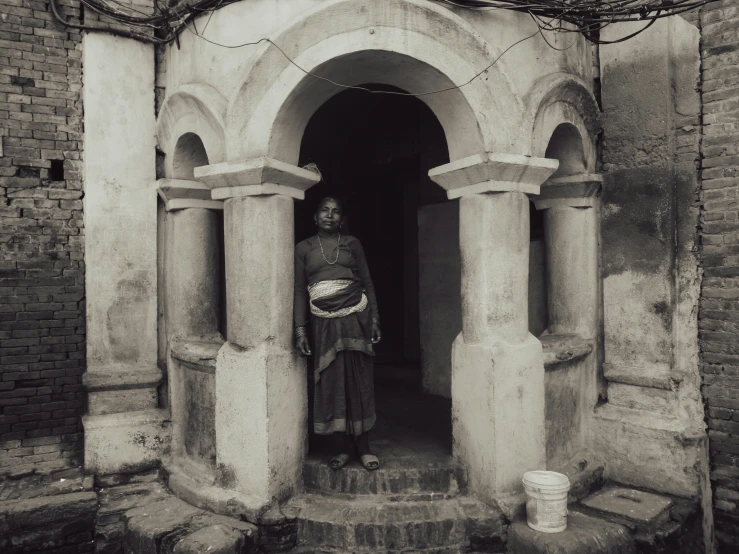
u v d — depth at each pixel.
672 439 4.44
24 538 4.17
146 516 4.14
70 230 4.87
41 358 4.79
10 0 4.66
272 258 4.09
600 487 4.66
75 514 4.29
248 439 4.07
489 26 4.03
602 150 4.90
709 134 4.38
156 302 5.09
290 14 3.97
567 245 4.95
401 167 7.25
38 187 4.77
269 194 4.07
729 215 4.29
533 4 3.91
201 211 5.00
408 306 7.87
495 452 3.95
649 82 4.61
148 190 5.06
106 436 4.75
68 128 4.86
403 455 4.38
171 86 4.80
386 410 5.62
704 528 4.35
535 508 3.81
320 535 3.91
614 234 4.83
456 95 3.99
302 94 4.02
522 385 4.06
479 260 4.09
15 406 4.73
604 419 4.79
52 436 4.84
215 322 5.11
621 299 4.79
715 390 4.38
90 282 4.86
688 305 4.50
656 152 4.58
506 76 3.98
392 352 8.19
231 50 4.21
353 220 8.29
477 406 4.07
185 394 4.86
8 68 4.66
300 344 4.17
